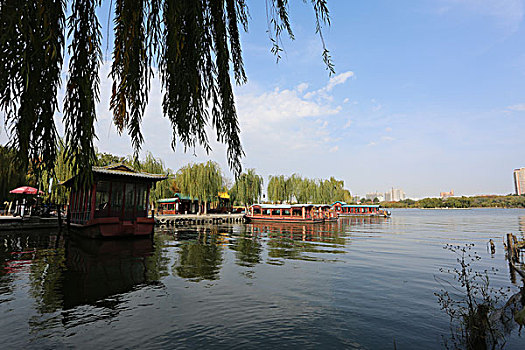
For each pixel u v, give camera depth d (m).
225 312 6.87
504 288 9.40
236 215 47.81
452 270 11.97
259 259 13.98
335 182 80.62
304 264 12.84
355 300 7.88
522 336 5.59
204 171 41.88
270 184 57.66
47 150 2.06
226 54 2.26
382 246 19.50
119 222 19.02
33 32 1.68
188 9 1.95
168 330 5.86
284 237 25.02
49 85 1.95
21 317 6.34
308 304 7.51
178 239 21.69
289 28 2.29
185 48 2.10
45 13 1.68
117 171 18.89
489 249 18.62
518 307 6.45
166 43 2.06
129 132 2.15
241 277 10.20
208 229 32.00
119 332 5.72
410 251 17.27
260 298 7.90
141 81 2.13
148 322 6.21
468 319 5.78
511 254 13.70
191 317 6.53
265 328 6.04
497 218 69.12
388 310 7.16
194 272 10.85
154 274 10.37
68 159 2.06
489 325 5.53
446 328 6.12
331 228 36.78
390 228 37.16
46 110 2.00
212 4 2.22
